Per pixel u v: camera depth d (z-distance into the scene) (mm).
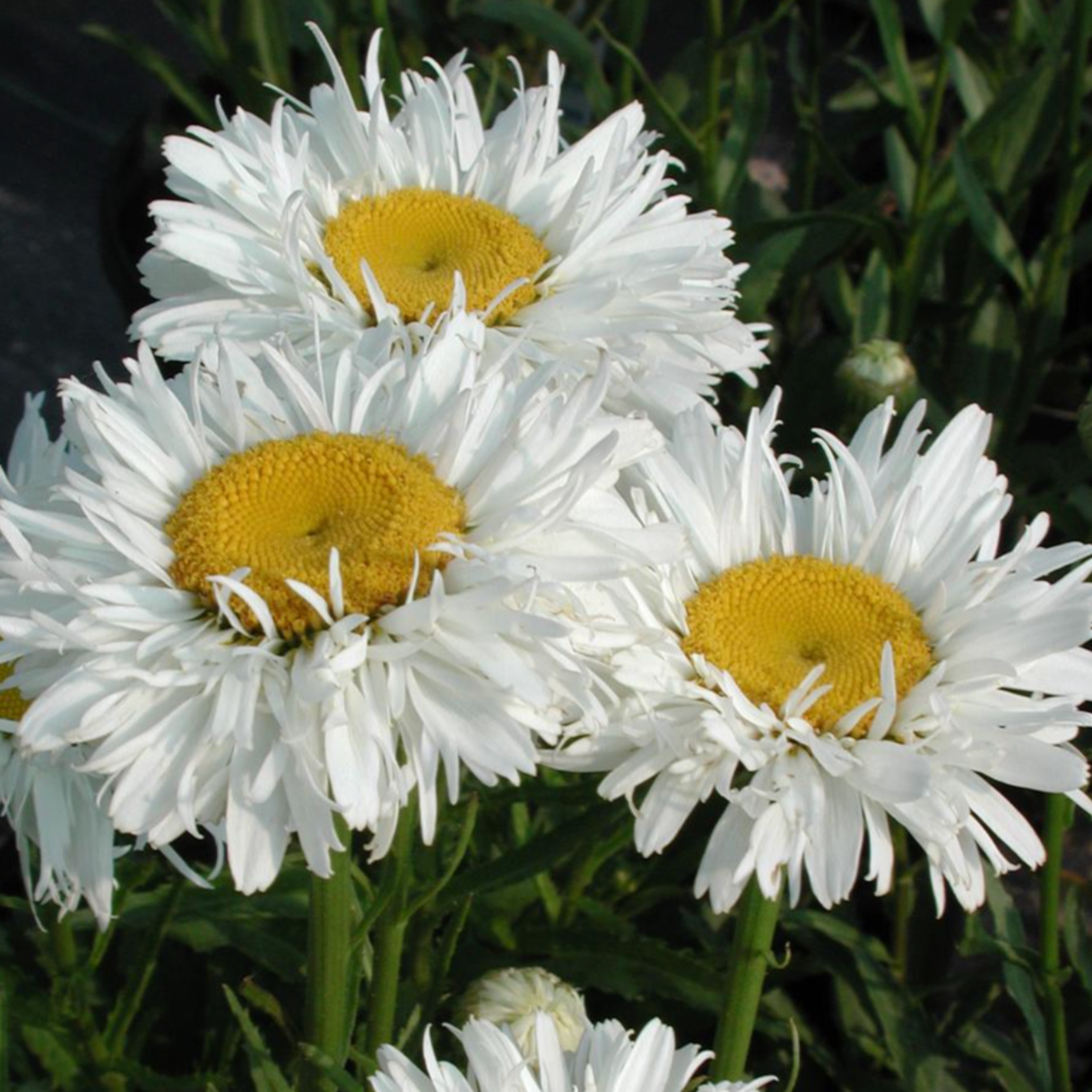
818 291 641
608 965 442
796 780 364
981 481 388
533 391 365
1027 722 363
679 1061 360
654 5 848
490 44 631
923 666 376
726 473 391
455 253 419
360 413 371
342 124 433
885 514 385
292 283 411
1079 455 481
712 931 467
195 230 409
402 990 427
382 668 350
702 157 535
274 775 344
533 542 357
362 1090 372
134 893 438
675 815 363
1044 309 534
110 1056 434
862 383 477
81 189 825
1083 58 507
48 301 768
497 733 346
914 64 679
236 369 375
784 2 536
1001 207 557
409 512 358
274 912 436
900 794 357
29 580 353
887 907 493
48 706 348
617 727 364
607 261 418
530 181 430
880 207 683
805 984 496
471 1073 364
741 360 431
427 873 425
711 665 374
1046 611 370
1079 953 455
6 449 700
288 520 360
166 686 351
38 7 897
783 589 383
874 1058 473
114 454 367
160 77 604
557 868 474
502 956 443
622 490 391
